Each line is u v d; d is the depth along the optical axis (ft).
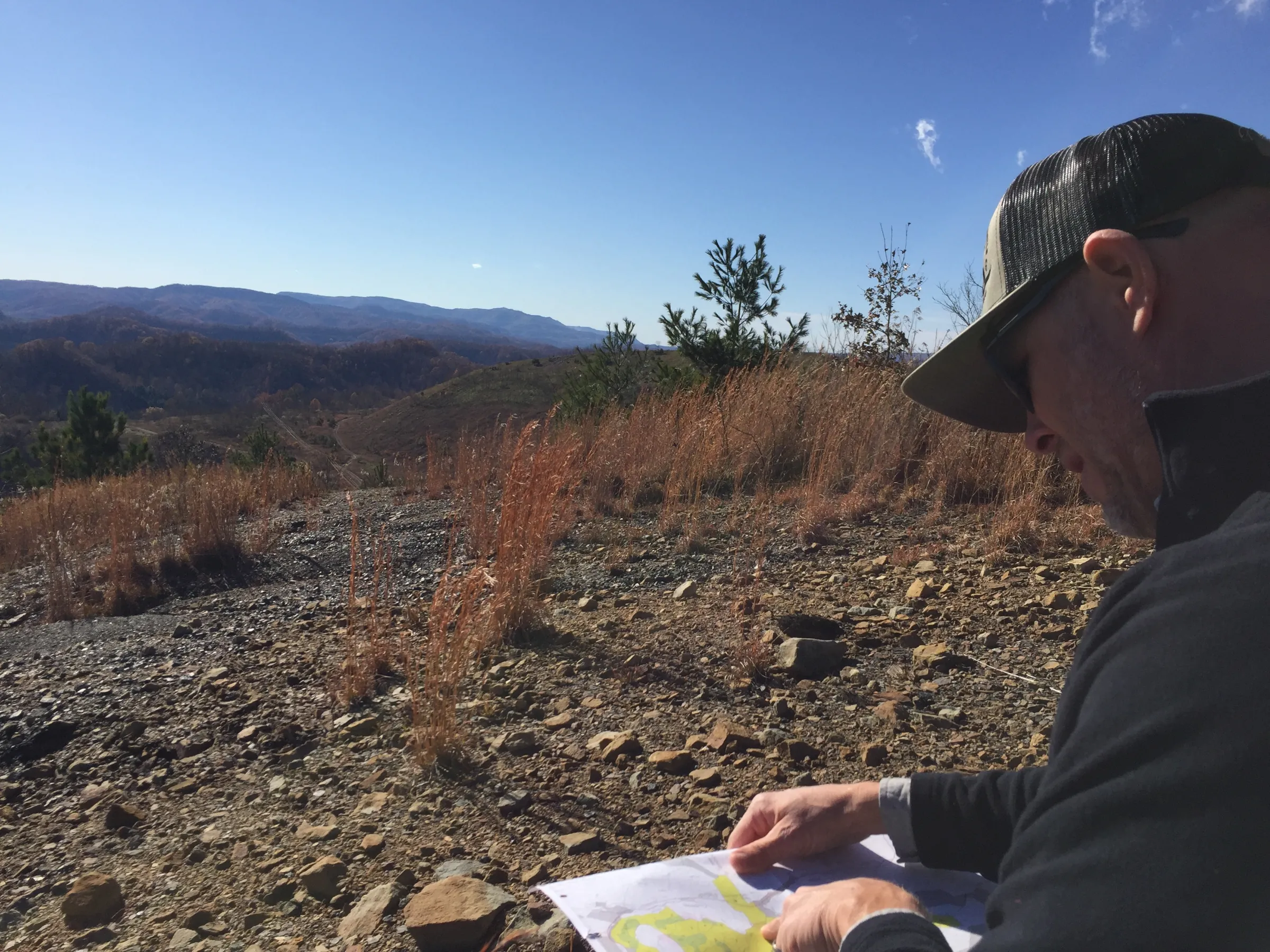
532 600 12.69
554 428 26.91
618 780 7.95
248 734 9.78
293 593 17.30
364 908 6.20
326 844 7.22
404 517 22.89
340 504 26.32
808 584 13.75
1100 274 2.67
